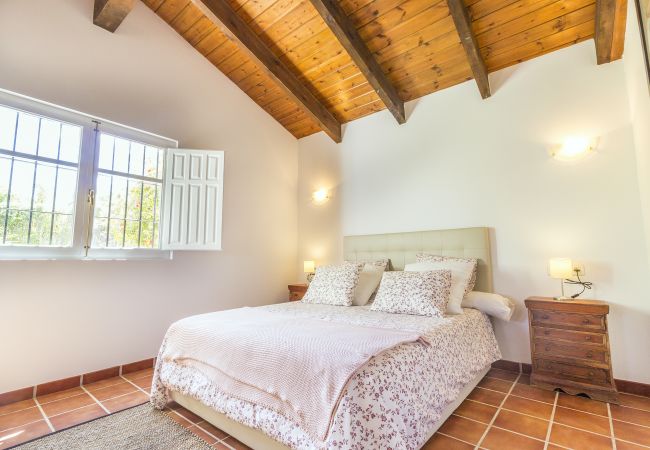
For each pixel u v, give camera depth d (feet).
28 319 8.00
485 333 8.84
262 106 14.47
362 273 11.25
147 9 10.88
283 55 11.55
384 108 13.07
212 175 11.74
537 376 8.33
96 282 9.21
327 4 9.11
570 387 7.86
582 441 5.88
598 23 7.94
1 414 7.09
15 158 8.33
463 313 8.58
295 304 10.46
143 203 10.77
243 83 13.41
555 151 9.39
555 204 9.29
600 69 8.89
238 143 13.44
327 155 14.85
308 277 14.29
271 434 4.99
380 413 4.36
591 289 8.61
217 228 11.65
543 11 8.62
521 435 6.08
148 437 6.16
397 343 5.39
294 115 14.64
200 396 6.27
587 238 8.77
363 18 9.71
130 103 10.26
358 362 4.59
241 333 6.11
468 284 9.54
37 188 8.62
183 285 11.27
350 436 4.12
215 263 12.31
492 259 10.15
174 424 6.64
